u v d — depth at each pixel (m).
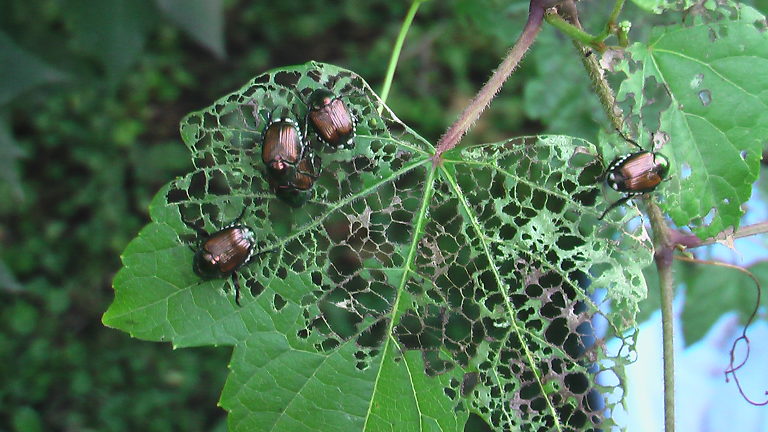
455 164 0.23
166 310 0.23
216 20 0.28
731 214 0.23
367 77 0.51
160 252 0.23
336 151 0.24
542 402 0.23
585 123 0.31
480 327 0.23
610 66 0.23
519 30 0.31
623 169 0.23
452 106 0.50
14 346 0.48
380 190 0.24
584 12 0.29
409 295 0.23
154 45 0.53
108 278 0.49
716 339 0.31
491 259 0.23
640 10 0.28
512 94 0.48
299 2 0.54
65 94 0.51
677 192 0.23
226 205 0.23
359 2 0.54
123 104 0.52
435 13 0.52
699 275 0.30
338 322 0.24
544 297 0.23
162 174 0.51
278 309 0.23
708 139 0.23
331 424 0.23
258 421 0.23
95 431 0.46
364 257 0.23
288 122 0.23
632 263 0.23
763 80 0.22
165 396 0.47
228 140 0.23
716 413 0.31
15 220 0.50
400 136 0.24
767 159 0.25
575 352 0.23
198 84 0.53
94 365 0.47
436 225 0.23
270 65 0.53
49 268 0.49
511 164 0.23
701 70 0.23
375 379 0.23
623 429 0.23
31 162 0.51
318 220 0.23
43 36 0.35
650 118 0.23
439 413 0.23
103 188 0.50
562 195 0.23
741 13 0.23
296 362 0.23
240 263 0.23
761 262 0.29
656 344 0.28
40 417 0.46
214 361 0.48
